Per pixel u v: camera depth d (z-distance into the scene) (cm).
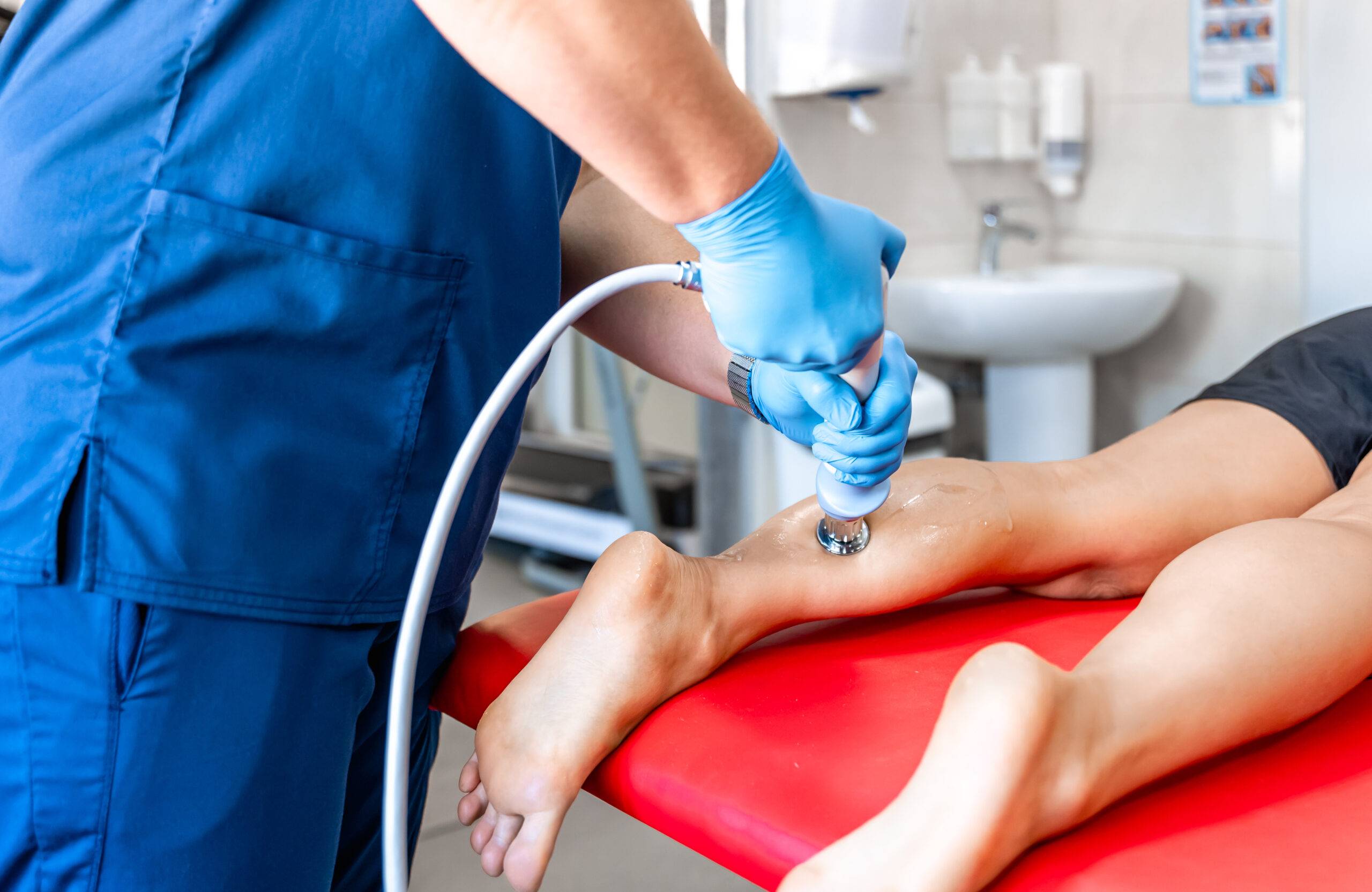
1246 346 269
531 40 41
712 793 63
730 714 71
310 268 63
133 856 62
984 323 225
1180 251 277
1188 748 62
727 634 77
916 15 220
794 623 83
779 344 55
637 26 41
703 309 84
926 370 266
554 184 72
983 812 53
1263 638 66
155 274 60
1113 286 227
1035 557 88
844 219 55
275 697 65
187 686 62
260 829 65
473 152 68
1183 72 268
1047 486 90
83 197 61
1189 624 66
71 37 63
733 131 46
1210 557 71
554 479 290
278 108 62
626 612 71
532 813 69
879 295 56
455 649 83
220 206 61
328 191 64
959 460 91
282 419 65
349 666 69
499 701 73
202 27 61
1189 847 56
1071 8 286
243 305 62
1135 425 296
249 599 64
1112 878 54
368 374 67
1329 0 241
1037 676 56
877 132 252
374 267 65
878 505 76
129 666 61
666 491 271
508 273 72
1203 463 95
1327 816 59
